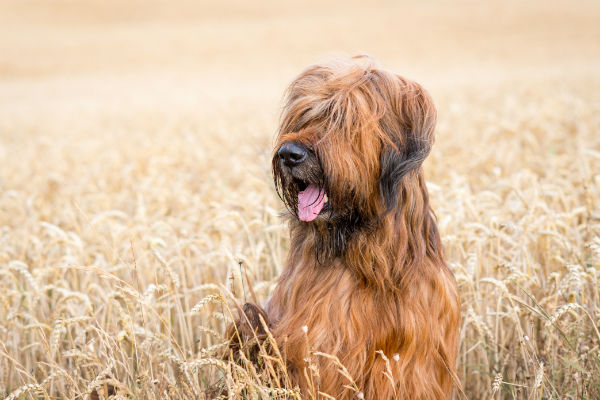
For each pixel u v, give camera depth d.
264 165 6.80
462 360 4.88
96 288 4.98
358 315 3.82
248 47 56.62
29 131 20.38
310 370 3.65
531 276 4.61
